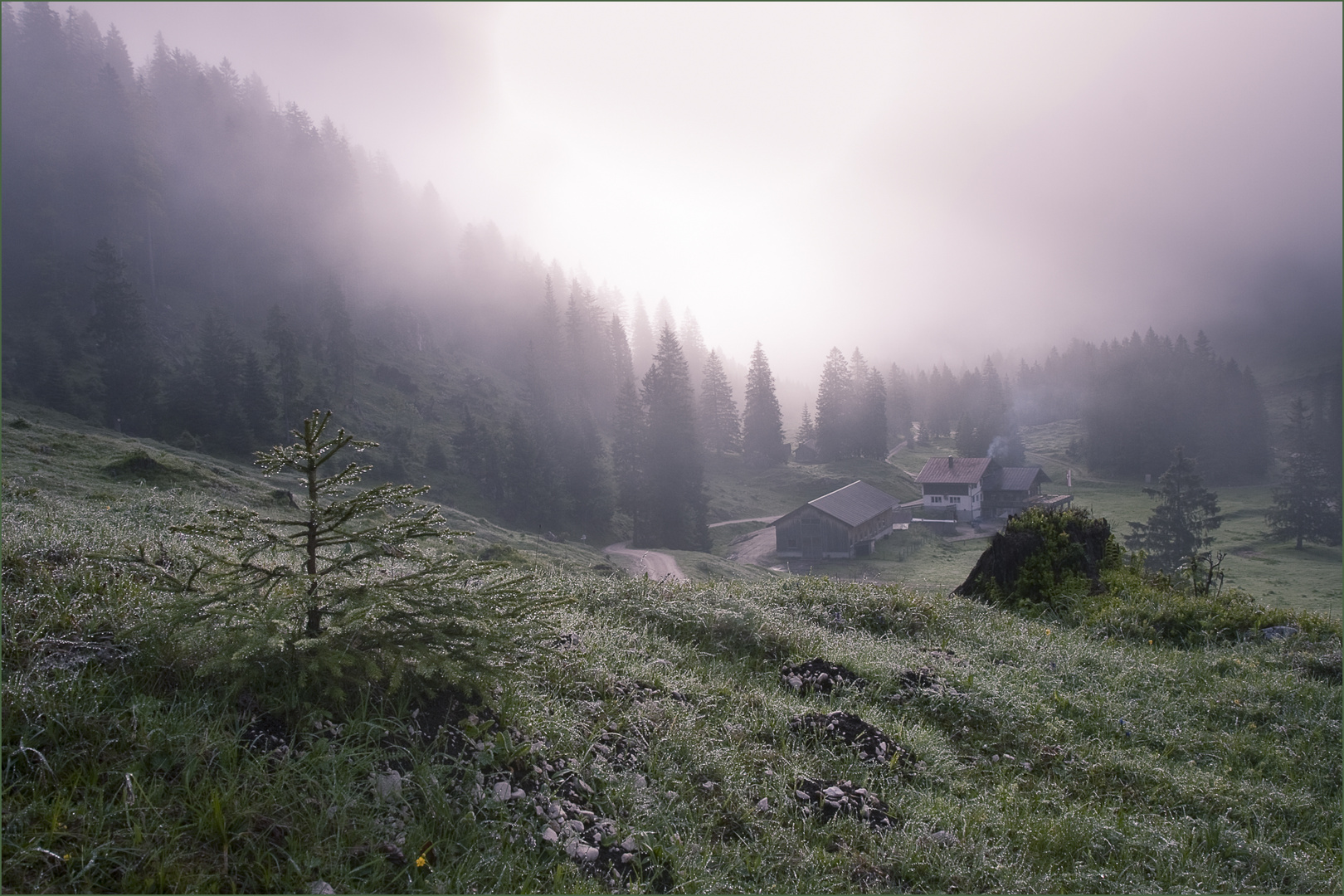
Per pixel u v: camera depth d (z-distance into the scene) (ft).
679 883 12.24
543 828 12.66
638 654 22.49
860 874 13.70
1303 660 33.30
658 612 28.22
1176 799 20.20
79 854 9.49
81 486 47.80
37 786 10.20
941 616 37.63
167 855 9.73
